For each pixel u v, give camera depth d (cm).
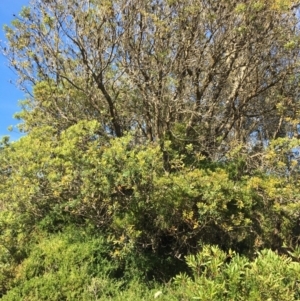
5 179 680
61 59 769
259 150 752
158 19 650
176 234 602
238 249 618
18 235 607
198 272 378
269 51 745
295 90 764
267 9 661
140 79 703
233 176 665
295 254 391
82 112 787
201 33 696
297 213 602
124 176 552
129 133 618
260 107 847
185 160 688
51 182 587
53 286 529
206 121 745
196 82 721
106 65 705
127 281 570
